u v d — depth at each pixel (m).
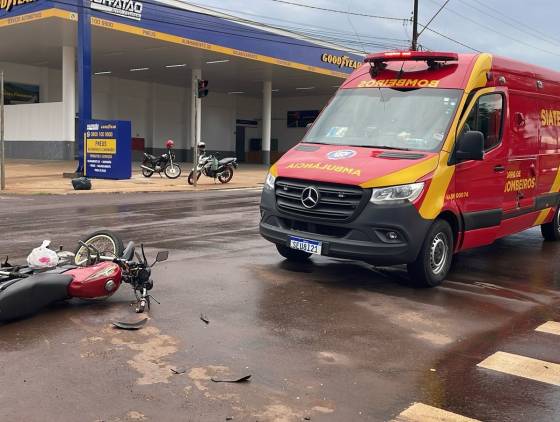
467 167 7.35
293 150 7.80
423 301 6.49
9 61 37.31
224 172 23.08
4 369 4.38
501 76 8.20
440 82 7.68
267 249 8.98
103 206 14.69
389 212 6.48
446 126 7.20
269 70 38.19
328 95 52.62
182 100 47.72
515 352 5.07
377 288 6.96
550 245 10.41
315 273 7.54
